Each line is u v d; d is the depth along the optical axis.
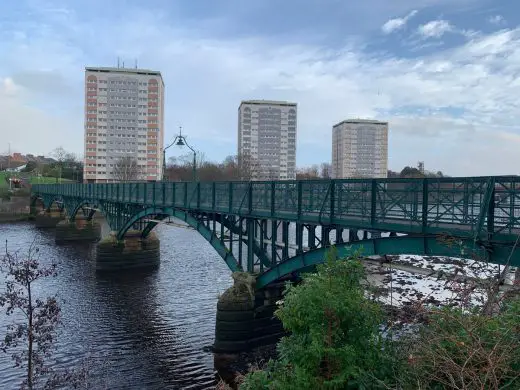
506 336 5.71
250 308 19.34
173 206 25.62
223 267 38.34
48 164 142.62
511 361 5.61
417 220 11.30
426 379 5.83
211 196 22.02
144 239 37.62
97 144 124.88
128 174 108.50
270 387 6.27
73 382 13.48
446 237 10.28
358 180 13.05
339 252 14.04
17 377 16.80
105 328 22.59
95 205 45.91
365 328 6.53
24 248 46.69
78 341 20.73
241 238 20.30
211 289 30.66
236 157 129.25
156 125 128.75
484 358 5.52
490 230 9.59
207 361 18.61
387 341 7.16
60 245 50.47
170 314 25.00
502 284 8.69
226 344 19.12
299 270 18.05
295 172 159.88
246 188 18.91
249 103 154.75
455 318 6.02
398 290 14.16
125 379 16.91
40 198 82.06
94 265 38.88
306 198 15.82
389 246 12.42
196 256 43.81
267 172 145.50
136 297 28.42
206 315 24.89
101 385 16.31
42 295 27.92
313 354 5.99
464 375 5.50
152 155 128.62
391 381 6.34
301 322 6.36
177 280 33.25
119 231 36.28
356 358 6.24
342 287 6.59
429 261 16.42
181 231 66.81
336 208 14.40
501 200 9.66
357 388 6.12
